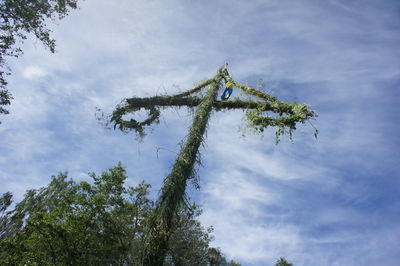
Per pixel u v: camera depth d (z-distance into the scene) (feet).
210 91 18.11
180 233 36.40
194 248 38.45
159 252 11.18
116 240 39.78
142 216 41.29
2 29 26.40
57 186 65.62
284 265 68.74
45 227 38.14
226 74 20.35
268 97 17.49
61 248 38.27
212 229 42.93
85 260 37.35
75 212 41.09
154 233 11.63
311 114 15.38
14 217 61.67
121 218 42.45
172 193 12.48
